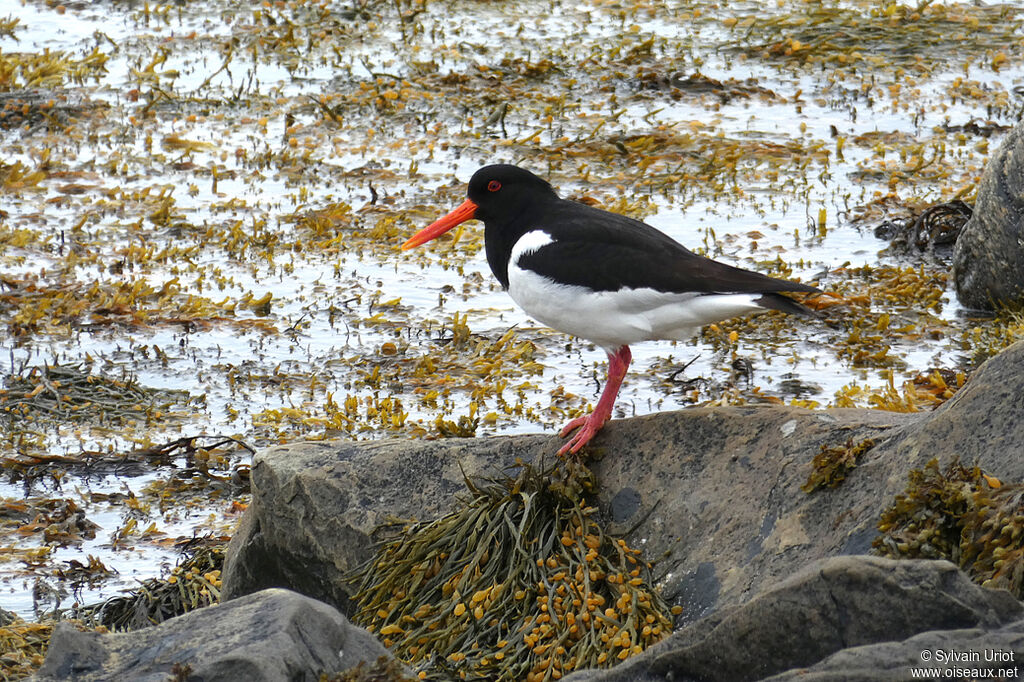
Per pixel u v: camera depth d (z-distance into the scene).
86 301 15.12
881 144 20.00
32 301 15.09
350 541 9.07
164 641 6.08
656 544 8.39
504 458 9.21
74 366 13.54
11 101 21.14
